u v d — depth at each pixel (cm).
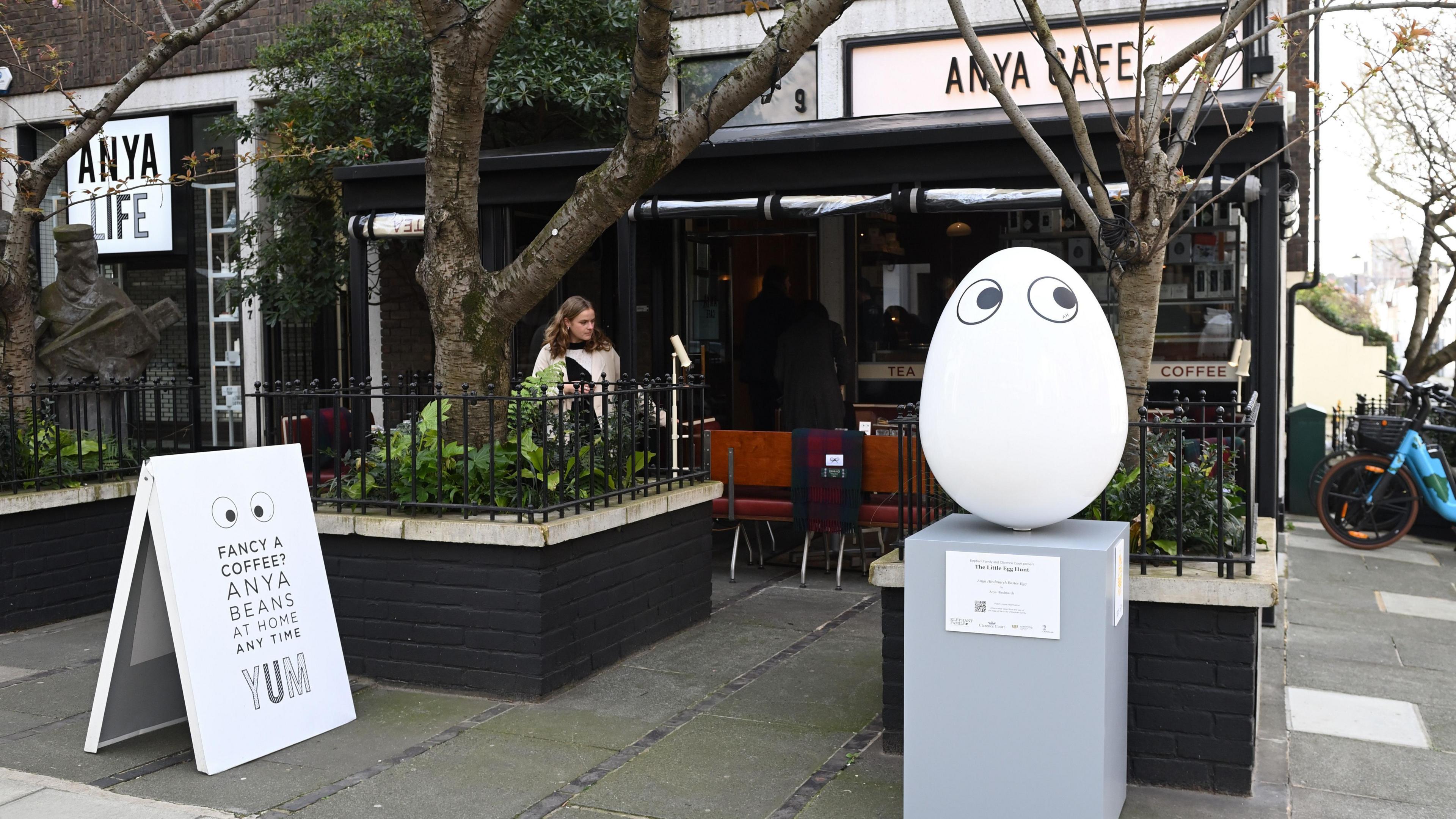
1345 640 616
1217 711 379
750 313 991
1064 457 326
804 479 688
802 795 384
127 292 1277
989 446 329
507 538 475
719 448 721
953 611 336
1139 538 402
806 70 995
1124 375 452
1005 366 327
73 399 748
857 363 970
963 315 340
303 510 462
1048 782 329
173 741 438
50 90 1140
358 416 680
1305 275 1217
